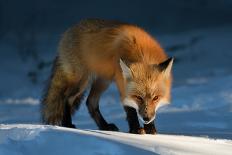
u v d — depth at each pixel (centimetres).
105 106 2103
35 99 2705
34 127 850
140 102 1037
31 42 5203
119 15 7412
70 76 1270
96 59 1202
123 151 746
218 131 1246
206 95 2138
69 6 7688
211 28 6419
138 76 1040
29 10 6944
